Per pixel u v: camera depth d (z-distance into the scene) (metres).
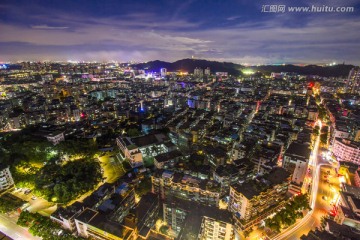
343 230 85.25
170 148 180.25
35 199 123.44
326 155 186.88
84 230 94.75
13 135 195.50
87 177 134.88
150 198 110.38
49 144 167.25
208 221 93.56
